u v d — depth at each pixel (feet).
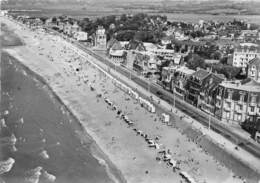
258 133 474.08
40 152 428.15
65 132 498.69
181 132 501.15
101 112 584.40
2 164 391.04
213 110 570.05
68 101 640.99
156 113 577.84
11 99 615.57
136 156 431.02
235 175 381.19
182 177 380.58
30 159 408.87
